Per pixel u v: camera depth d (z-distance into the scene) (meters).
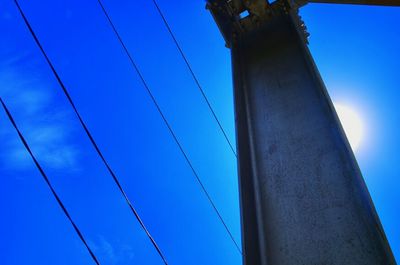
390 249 2.64
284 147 4.02
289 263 2.92
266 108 4.89
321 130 3.98
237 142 4.37
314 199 3.27
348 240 2.82
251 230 3.38
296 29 6.45
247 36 7.36
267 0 7.46
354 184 3.19
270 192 3.61
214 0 7.88
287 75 5.42
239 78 5.96
